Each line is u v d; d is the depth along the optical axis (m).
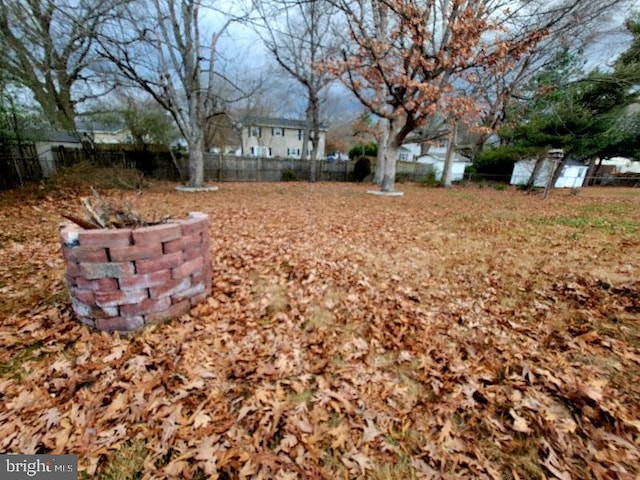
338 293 2.87
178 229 2.09
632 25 10.87
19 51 7.32
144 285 1.98
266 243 4.36
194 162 10.88
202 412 1.45
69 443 1.26
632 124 14.38
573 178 19.80
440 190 14.86
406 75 8.67
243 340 2.06
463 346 2.09
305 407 1.53
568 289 2.98
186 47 9.74
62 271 2.97
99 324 1.95
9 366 1.68
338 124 32.81
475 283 3.17
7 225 4.70
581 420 1.48
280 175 18.08
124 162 12.55
